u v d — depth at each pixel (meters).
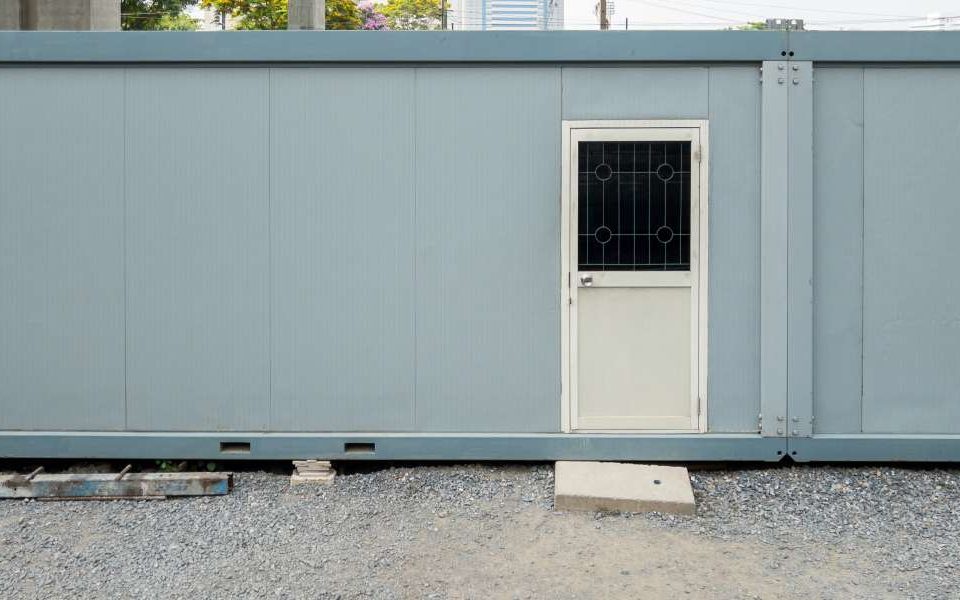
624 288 4.56
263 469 4.75
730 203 4.51
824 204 4.50
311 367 4.58
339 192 4.55
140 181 4.56
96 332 4.59
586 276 4.55
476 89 4.54
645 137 4.52
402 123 4.55
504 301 4.57
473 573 3.41
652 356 4.56
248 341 4.58
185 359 4.59
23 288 4.59
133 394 4.59
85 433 4.58
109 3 13.03
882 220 4.50
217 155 4.55
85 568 3.48
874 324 4.52
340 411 4.59
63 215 4.57
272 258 4.57
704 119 4.50
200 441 4.57
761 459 4.50
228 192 4.56
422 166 4.55
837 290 4.50
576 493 4.07
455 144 4.55
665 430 4.56
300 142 4.55
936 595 3.19
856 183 4.50
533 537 3.76
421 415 4.59
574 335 4.55
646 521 3.94
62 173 4.56
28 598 3.22
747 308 4.52
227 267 4.57
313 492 4.37
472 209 4.55
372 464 4.76
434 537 3.77
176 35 4.50
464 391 4.58
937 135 4.50
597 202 4.55
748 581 3.32
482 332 4.57
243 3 20.58
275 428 4.59
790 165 4.46
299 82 4.54
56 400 4.60
